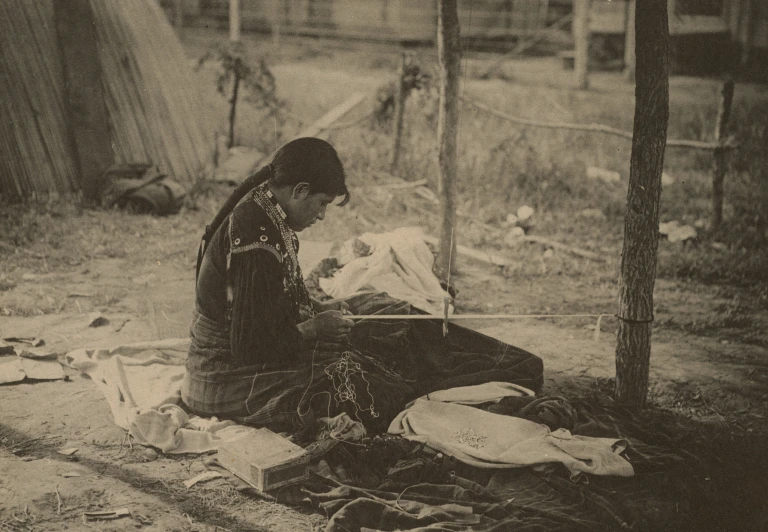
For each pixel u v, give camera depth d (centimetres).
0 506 326
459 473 363
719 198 779
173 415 390
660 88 405
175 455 373
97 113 791
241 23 1722
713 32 1471
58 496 335
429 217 791
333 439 366
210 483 353
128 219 744
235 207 380
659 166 414
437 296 537
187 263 648
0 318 525
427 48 1644
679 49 1482
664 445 402
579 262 695
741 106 1191
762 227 787
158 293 579
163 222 745
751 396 470
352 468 358
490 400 419
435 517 326
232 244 367
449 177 614
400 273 551
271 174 374
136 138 823
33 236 679
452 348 453
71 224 714
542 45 1691
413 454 368
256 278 365
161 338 504
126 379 421
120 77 816
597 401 443
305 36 1703
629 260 427
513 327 559
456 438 381
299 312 394
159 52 869
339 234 728
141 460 368
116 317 536
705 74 1474
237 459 355
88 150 787
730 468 388
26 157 762
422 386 428
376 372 411
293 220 381
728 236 760
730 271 680
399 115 900
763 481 378
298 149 370
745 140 1030
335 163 376
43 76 772
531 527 322
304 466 354
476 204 823
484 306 592
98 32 802
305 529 326
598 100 1256
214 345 388
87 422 399
